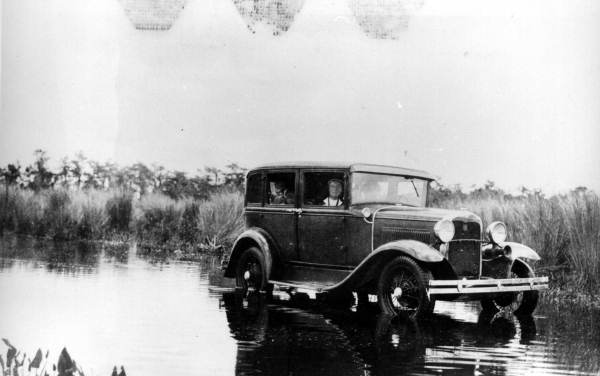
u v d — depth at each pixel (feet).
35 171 47.98
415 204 23.52
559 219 27.20
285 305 21.89
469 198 35.68
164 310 19.79
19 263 30.37
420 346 15.40
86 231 44.29
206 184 45.27
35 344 14.99
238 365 13.20
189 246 40.50
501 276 20.99
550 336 17.07
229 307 20.77
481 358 14.20
